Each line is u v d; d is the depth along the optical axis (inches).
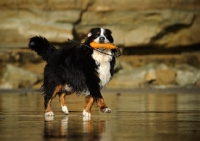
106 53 495.2
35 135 356.5
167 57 1339.8
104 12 1320.1
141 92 1064.8
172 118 483.2
